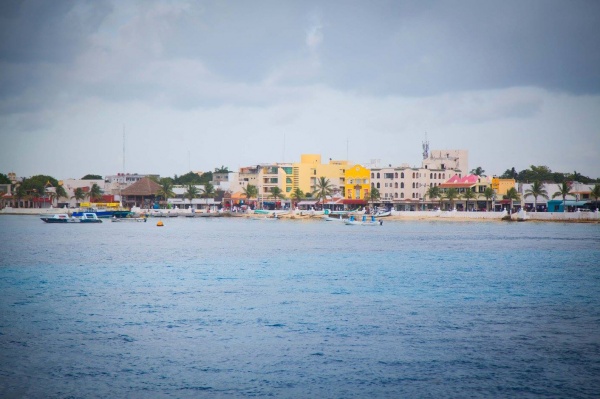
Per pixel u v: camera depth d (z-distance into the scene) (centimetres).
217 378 4803
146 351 5425
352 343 5641
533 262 11644
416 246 15162
